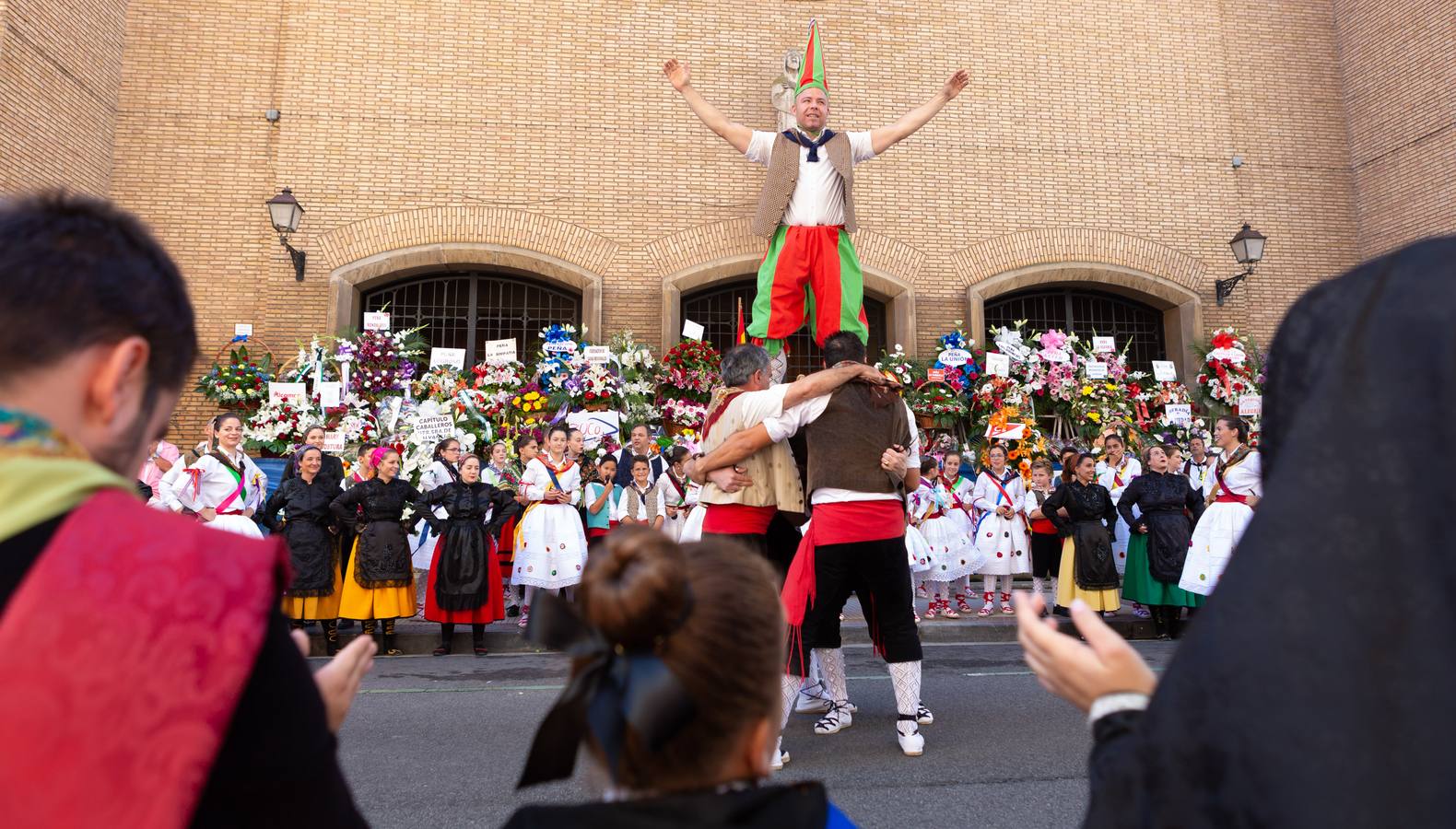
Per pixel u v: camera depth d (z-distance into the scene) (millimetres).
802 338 14156
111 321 945
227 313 12766
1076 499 8742
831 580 4172
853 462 4160
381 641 8039
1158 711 825
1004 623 9172
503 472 10352
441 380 11836
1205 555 7867
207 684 815
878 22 14398
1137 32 15086
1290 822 700
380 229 13156
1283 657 735
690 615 1075
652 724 1017
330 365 12055
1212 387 13586
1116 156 14695
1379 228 14758
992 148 14391
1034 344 13633
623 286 13492
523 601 9062
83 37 12156
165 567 842
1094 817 882
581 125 13742
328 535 7660
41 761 762
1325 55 15602
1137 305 15086
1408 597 707
